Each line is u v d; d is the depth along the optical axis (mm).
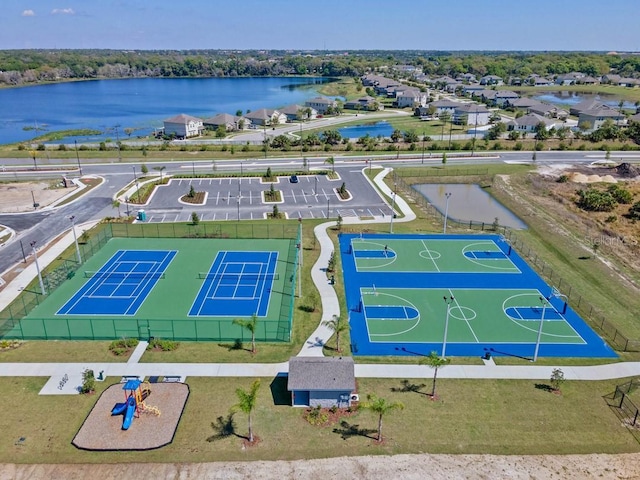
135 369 37031
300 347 40188
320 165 100750
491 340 41969
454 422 32219
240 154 111750
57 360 38000
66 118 176625
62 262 55406
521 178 93250
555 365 38656
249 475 28016
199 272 53531
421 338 42062
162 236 63281
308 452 29656
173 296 48281
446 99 197500
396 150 115562
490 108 185000
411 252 59750
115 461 28812
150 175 92062
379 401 29625
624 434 31609
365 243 62156
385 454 29594
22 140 137375
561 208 78000
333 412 33062
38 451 29422
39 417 32156
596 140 124750
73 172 94250
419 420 32344
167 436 30562
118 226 66375
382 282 51969
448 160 106625
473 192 88562
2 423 31578
